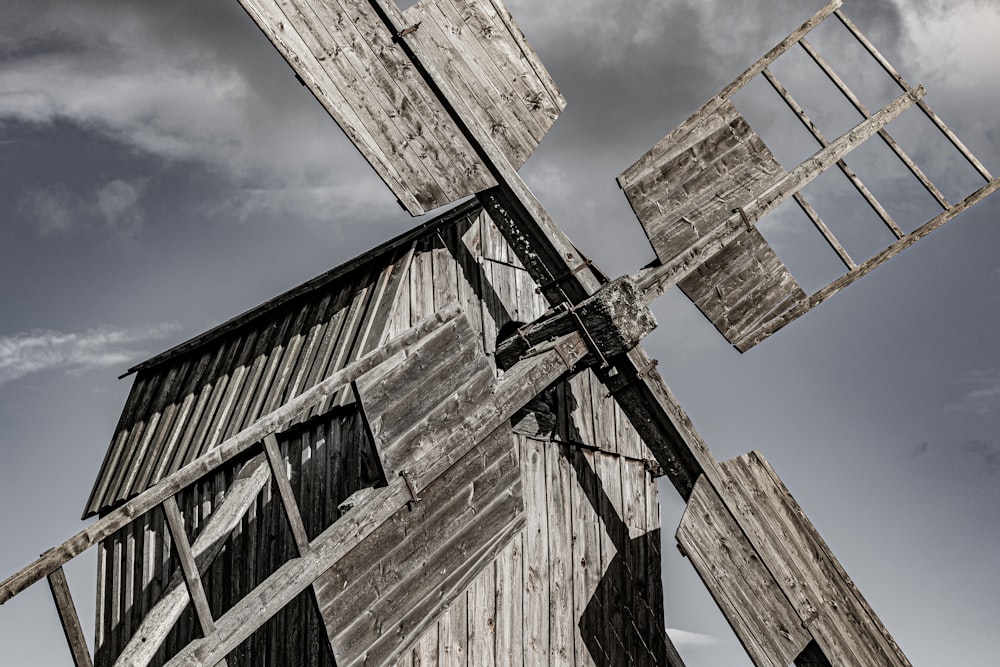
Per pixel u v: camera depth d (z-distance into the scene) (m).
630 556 12.79
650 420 10.43
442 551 8.96
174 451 11.43
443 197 9.93
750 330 10.96
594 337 10.15
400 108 9.71
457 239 11.48
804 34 11.29
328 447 10.13
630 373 10.31
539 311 12.32
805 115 11.20
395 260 10.95
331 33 9.38
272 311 11.95
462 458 9.20
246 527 10.54
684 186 10.86
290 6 9.18
